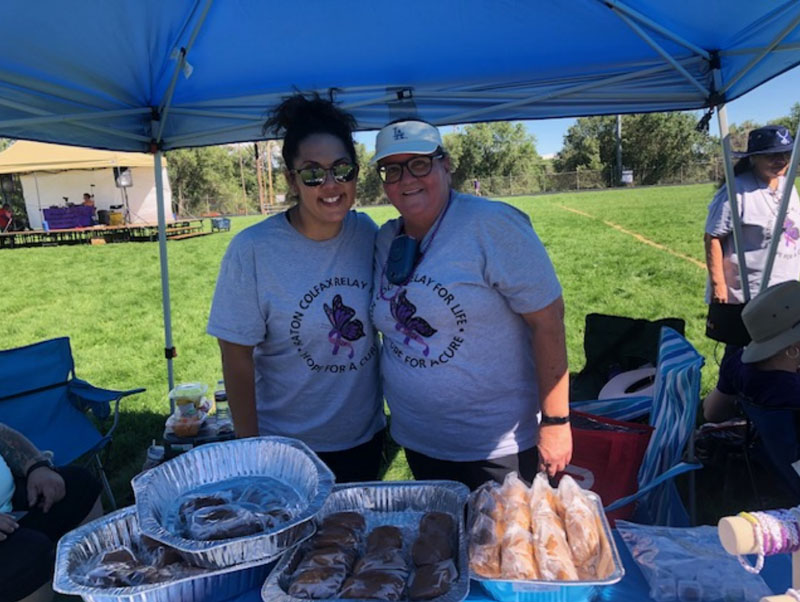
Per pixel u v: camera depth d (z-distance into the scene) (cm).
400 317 185
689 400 222
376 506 149
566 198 3078
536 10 269
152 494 133
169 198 2409
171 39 283
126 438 448
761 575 132
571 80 330
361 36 286
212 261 1416
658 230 1455
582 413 266
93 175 2267
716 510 310
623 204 2347
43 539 215
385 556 125
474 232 176
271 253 192
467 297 178
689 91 328
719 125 333
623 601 125
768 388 228
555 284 181
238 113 352
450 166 186
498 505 136
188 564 121
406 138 171
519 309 181
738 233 346
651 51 313
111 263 1459
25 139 290
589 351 379
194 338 749
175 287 1102
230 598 123
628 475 245
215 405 389
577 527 128
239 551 116
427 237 182
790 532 106
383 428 225
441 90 338
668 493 228
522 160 5194
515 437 197
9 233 1973
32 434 341
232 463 148
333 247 196
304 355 199
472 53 307
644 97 331
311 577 116
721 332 317
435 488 149
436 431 195
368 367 207
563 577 117
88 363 661
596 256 1125
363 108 346
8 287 1179
